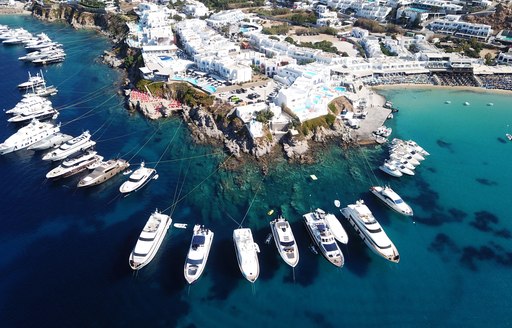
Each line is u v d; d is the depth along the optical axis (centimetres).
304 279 8269
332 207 10362
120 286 7962
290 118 13225
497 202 10962
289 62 17800
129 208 10106
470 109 16500
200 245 8512
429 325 7462
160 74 16200
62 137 13112
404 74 18950
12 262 8419
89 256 8619
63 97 16450
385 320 7525
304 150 12575
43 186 10881
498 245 9444
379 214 10244
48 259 8525
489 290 8231
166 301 7700
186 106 14712
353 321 7488
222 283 8094
